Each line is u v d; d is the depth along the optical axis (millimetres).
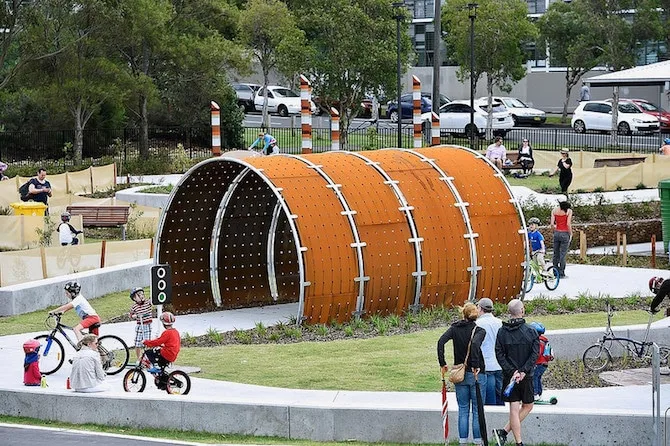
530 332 33906
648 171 99812
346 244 55969
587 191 97062
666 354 44531
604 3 149625
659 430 33000
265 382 43281
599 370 44344
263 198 63156
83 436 37531
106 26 119312
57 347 48875
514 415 33625
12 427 39000
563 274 68312
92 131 129625
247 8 145125
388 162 60719
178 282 61625
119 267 65812
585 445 34906
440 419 35875
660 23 148000
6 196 93125
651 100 157250
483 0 140125
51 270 64438
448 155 63031
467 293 59344
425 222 58375
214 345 51562
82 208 83062
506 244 60344
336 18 127438
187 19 130250
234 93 137250
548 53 172250
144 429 38625
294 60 129250
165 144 135625
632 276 68875
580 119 139000
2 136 126438
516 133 138375
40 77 119438
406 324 55031
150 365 41500
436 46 115000
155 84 126250
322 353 48531
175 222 61062
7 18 115312
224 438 37281
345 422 36594
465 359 33938
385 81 129250
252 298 64062
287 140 135500
